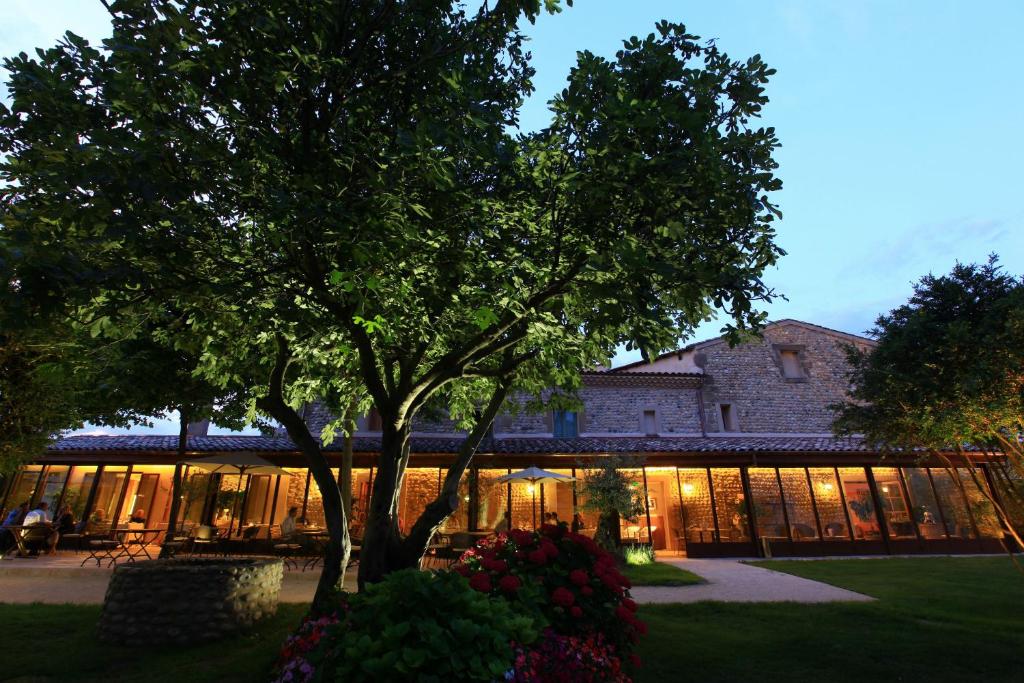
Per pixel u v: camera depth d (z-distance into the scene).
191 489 16.67
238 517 16.19
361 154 4.54
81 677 5.38
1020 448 8.17
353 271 4.48
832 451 16.73
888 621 7.98
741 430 19.88
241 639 6.69
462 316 6.34
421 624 3.04
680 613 8.54
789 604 9.12
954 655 6.42
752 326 5.30
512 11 5.23
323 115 4.90
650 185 4.67
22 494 16.25
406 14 4.96
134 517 16.02
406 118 5.50
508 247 5.26
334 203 4.04
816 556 16.27
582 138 4.85
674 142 4.81
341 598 4.29
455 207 4.79
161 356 9.34
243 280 4.89
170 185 3.77
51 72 4.11
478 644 3.07
